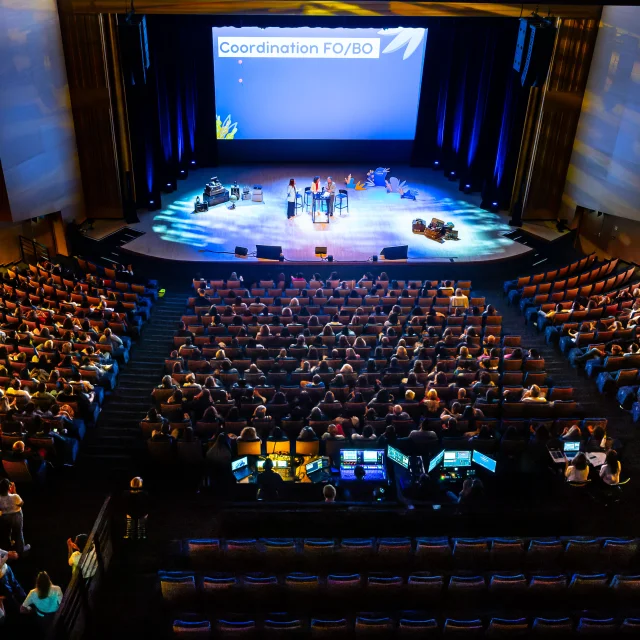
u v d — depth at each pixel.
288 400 13.93
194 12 20.94
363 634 9.18
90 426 14.03
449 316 17.72
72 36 21.25
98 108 22.25
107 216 23.98
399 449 12.18
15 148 20.16
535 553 10.55
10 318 16.62
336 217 24.69
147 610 9.90
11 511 10.53
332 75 27.28
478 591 10.06
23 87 20.06
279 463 12.21
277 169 28.56
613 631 9.31
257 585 9.80
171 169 26.16
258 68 27.00
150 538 11.27
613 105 21.64
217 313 17.38
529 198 24.33
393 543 10.37
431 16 21.44
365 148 28.86
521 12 19.80
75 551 10.14
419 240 23.19
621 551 10.55
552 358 17.00
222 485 12.13
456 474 12.26
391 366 14.98
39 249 22.00
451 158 27.84
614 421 14.61
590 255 21.55
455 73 26.56
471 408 12.84
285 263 21.53
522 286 20.33
